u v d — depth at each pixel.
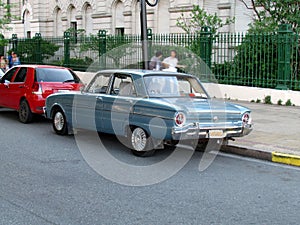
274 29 16.09
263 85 15.77
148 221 5.50
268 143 9.45
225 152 9.34
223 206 6.07
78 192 6.59
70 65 24.17
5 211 5.80
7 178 7.27
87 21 33.91
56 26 37.06
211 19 21.14
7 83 13.27
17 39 28.12
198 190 6.77
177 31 26.03
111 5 31.17
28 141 10.19
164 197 6.43
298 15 16.47
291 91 14.84
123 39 20.48
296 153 8.61
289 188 6.95
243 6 22.45
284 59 14.99
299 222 5.54
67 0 35.25
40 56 26.39
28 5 39.03
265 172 7.87
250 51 15.99
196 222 5.47
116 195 6.49
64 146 9.66
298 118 12.56
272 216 5.72
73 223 5.42
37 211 5.81
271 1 17.38
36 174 7.51
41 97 12.20
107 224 5.40
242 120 8.70
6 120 13.27
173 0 26.30
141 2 12.28
